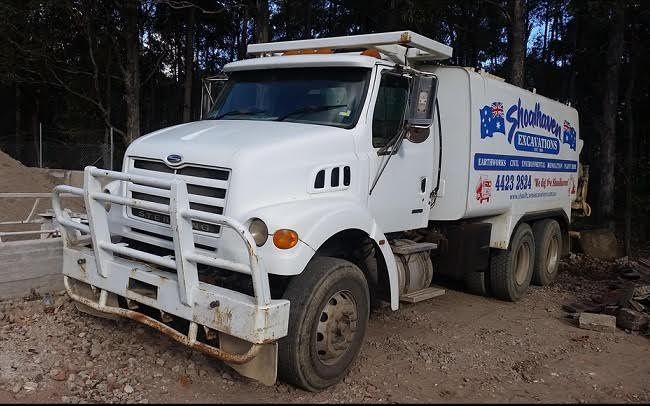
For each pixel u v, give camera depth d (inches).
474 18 876.0
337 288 186.1
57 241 255.1
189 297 173.5
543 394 195.9
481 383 202.5
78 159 804.6
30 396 171.0
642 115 802.8
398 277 236.2
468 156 270.5
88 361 194.2
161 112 1165.7
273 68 233.8
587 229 566.3
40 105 1111.0
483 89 281.1
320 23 945.5
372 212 219.0
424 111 218.5
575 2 582.9
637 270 427.5
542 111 352.8
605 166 582.2
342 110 214.4
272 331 165.0
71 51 855.7
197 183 184.1
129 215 200.2
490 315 290.7
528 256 338.0
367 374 204.1
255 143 185.9
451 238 284.5
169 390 180.4
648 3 563.5
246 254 173.0
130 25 773.9
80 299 210.5
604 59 768.9
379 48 244.8
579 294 355.9
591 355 238.4
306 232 177.6
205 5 900.6
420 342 240.4
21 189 503.5
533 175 343.6
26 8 729.6
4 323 221.6
